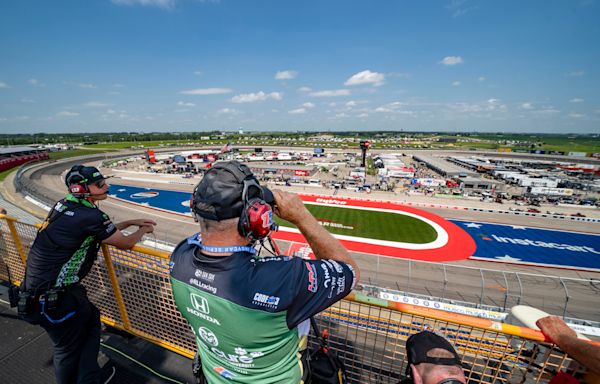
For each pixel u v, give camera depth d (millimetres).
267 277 981
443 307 11289
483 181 46750
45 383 2455
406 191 44312
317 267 1102
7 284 3818
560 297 16312
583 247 23844
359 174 54500
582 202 38469
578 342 1419
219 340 1106
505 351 1776
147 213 31203
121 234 2279
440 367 1223
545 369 1639
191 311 1135
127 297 2871
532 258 21641
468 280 18062
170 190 43500
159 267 2551
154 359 2711
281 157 88062
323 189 45562
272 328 1011
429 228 27672
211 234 1051
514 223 29703
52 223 1941
